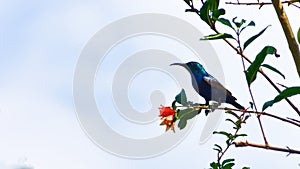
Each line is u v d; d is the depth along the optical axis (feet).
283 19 17.25
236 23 20.52
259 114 19.43
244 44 20.08
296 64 17.34
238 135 23.04
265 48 18.69
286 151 19.24
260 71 20.06
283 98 18.75
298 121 19.04
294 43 17.22
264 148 19.44
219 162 24.02
